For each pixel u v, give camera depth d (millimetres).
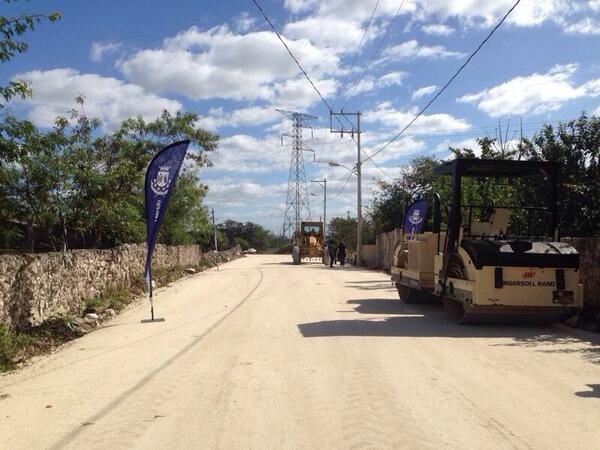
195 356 9422
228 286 22234
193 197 34406
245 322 12836
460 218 12648
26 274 11461
